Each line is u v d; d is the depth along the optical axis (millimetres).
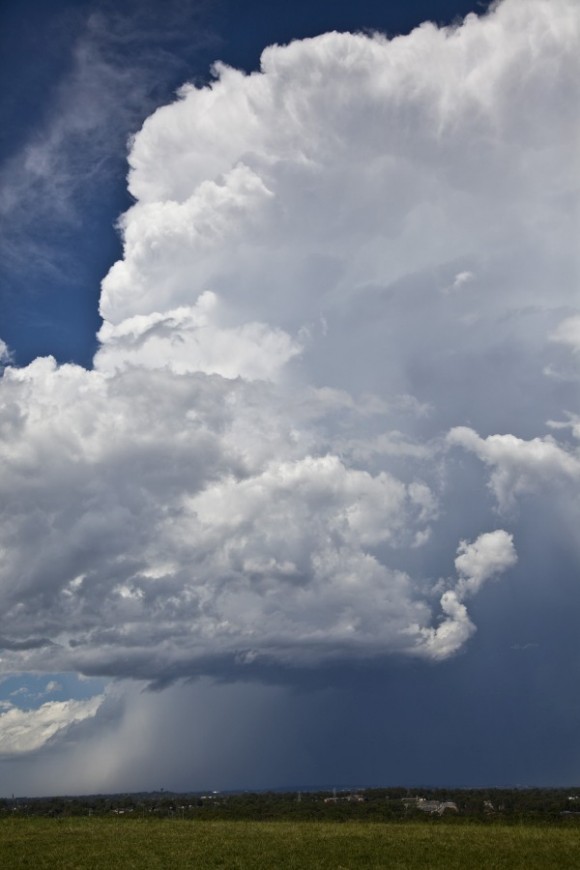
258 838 53188
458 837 52625
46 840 52844
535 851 47219
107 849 49312
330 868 44156
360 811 87875
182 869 44125
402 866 44125
